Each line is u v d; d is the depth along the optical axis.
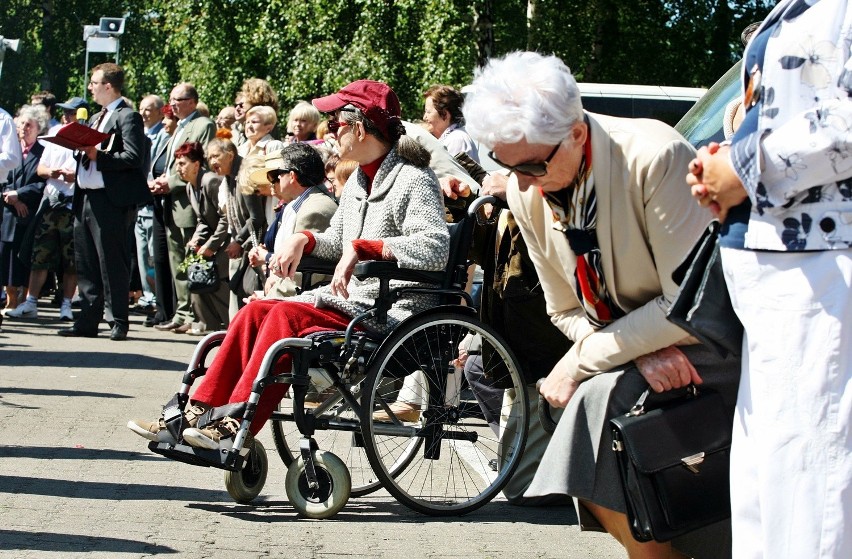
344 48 25.55
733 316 2.71
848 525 2.44
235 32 30.84
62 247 12.45
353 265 4.68
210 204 10.67
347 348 4.58
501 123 2.96
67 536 4.11
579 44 24.73
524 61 3.02
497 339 4.78
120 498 4.75
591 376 3.22
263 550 4.05
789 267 2.48
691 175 2.64
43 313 13.41
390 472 5.07
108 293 10.62
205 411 4.59
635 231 3.07
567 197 3.11
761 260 2.52
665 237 3.02
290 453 5.15
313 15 25.95
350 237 5.00
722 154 2.58
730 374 3.14
